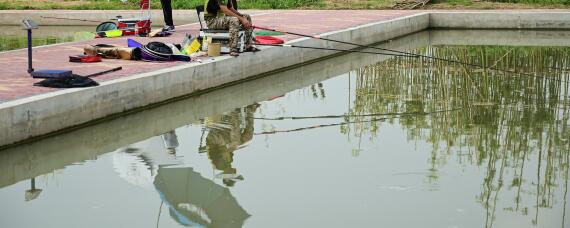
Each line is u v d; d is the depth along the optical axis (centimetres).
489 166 694
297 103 984
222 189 630
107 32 1348
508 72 1186
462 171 679
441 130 831
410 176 663
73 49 1170
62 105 788
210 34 1095
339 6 2052
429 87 1080
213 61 1035
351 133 825
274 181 652
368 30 1518
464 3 2023
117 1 2164
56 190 632
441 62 1297
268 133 827
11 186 644
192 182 652
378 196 610
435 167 690
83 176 671
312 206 584
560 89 1051
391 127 849
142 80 901
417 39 1631
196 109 945
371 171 680
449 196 610
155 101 927
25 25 898
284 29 1468
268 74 1181
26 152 742
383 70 1230
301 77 1177
